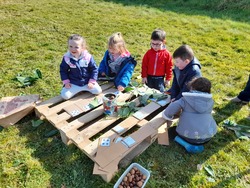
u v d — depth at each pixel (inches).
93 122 125.0
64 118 117.6
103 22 254.7
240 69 176.9
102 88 140.6
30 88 151.3
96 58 185.8
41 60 180.5
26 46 198.4
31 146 113.5
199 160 108.7
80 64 133.0
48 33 223.1
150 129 110.7
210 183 99.4
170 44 213.0
